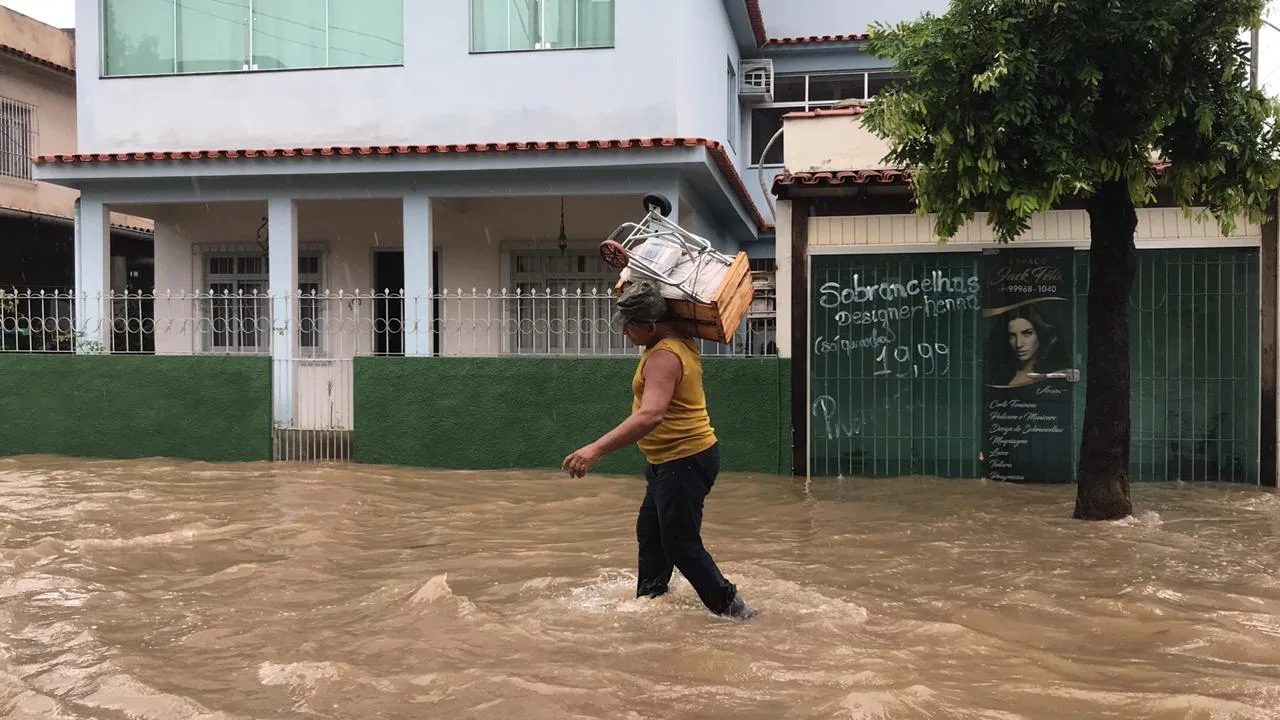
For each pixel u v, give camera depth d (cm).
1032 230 960
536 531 741
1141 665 419
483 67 1254
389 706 371
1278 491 915
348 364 1154
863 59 1741
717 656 419
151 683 400
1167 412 963
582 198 1348
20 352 1209
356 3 1286
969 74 724
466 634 461
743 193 1430
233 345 1431
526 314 1368
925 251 991
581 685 389
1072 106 714
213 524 756
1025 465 966
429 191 1220
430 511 828
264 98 1297
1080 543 686
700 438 479
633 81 1223
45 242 1784
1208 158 720
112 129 1328
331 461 1146
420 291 1218
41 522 763
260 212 1420
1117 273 774
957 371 991
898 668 411
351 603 527
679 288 470
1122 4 686
